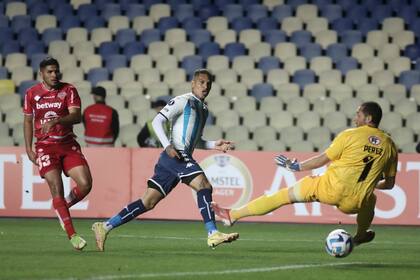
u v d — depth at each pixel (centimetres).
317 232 4362
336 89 6281
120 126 5941
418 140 6003
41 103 3105
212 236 2981
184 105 3030
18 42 6862
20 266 2655
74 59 6631
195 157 4819
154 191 3075
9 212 4828
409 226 4800
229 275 2506
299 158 4797
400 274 2628
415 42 6950
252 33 6844
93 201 4844
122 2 7250
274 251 3319
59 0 7250
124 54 6794
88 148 4853
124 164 4847
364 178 2845
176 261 2847
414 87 6312
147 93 6347
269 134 5859
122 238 3822
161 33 6969
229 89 6306
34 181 4828
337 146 2853
